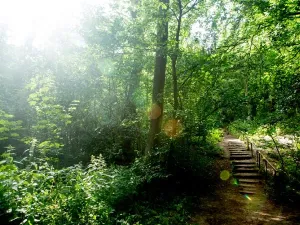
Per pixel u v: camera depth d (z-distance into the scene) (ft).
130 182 28.37
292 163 38.91
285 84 32.35
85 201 20.26
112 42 38.40
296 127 33.83
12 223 17.31
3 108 48.11
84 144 47.16
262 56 35.22
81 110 48.83
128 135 51.03
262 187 36.91
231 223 26.02
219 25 37.04
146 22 37.73
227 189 37.42
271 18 29.66
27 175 21.49
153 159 35.29
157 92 41.73
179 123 39.29
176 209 28.30
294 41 31.94
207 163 40.63
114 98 55.06
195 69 37.01
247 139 58.75
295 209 28.96
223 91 38.60
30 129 45.85
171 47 36.65
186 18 42.14
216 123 36.78
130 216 23.77
